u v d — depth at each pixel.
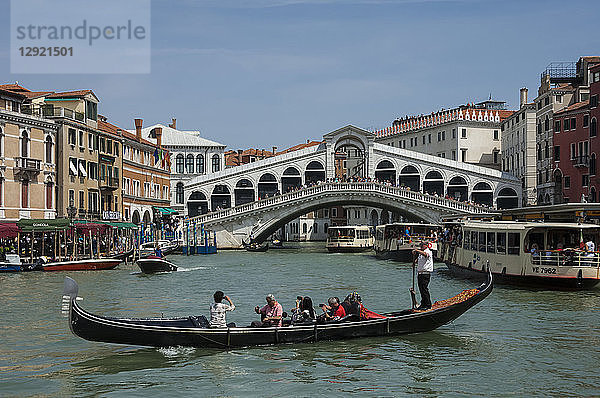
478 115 74.12
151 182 60.25
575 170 49.66
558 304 21.41
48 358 14.19
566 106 52.78
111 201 49.38
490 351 14.88
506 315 19.34
